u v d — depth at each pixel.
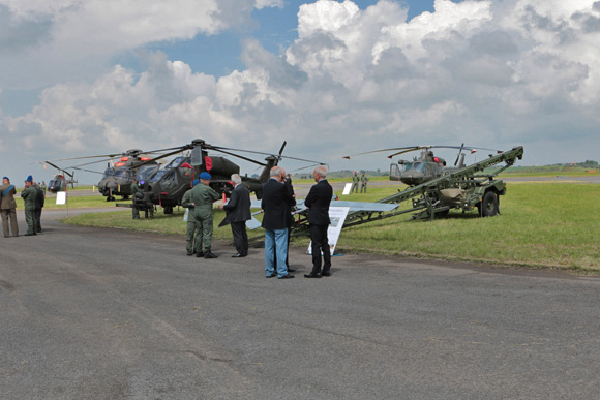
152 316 5.23
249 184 23.34
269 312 5.32
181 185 20.64
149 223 17.91
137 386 3.34
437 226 13.92
